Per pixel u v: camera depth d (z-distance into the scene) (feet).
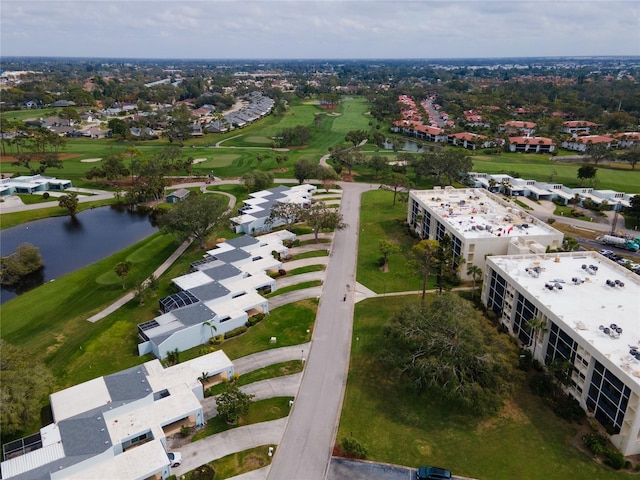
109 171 576.20
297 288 327.88
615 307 242.17
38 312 300.40
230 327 276.00
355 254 384.47
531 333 252.01
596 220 467.52
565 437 201.05
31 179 576.61
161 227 390.42
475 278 334.65
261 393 226.99
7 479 167.02
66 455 176.65
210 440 199.21
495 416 212.84
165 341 250.78
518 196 550.77
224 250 364.58
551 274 279.49
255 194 513.45
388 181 536.83
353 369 244.83
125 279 343.26
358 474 183.01
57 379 234.79
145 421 197.77
